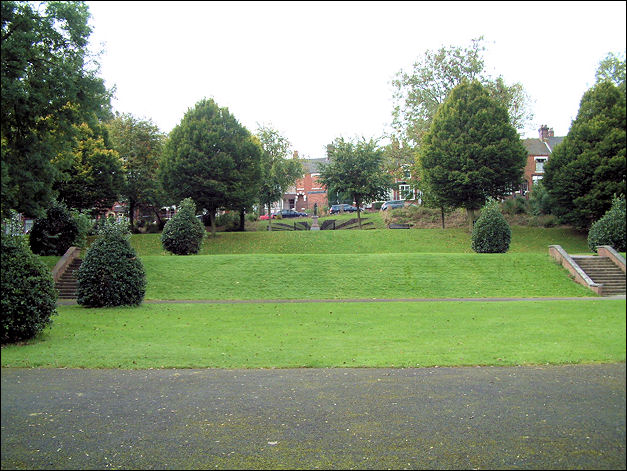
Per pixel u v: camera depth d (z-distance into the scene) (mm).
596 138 26625
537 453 5176
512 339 12117
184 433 6023
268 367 9562
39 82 19812
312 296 22719
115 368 9516
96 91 21531
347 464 5145
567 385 7621
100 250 19328
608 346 10055
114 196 42438
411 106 45875
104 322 15375
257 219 56594
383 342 12141
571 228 38562
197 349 11305
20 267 12102
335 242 39219
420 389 7805
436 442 5621
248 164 41594
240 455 5391
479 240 30906
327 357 10398
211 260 27344
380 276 25312
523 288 23734
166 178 40312
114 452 5484
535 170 46344
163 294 22719
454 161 37656
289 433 6000
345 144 47719
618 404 6406
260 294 22938
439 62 43938
